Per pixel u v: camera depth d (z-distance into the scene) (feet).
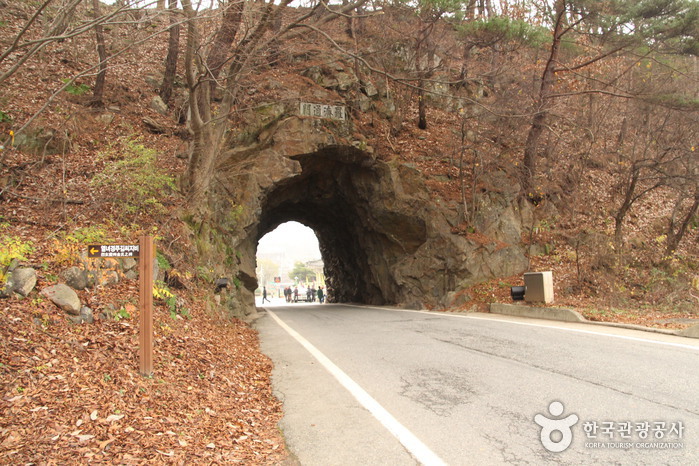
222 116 42.11
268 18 34.30
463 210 63.98
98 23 21.01
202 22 36.47
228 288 49.19
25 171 38.47
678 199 67.36
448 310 56.54
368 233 79.41
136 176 38.17
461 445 14.29
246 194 59.62
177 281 33.50
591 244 60.18
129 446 12.90
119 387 16.69
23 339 17.57
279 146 63.57
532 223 63.67
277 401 19.85
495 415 16.87
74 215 35.14
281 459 13.65
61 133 44.60
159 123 57.52
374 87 74.23
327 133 66.49
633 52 63.82
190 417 16.16
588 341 29.73
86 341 19.45
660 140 68.85
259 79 64.75
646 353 25.44
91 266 25.00
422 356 27.68
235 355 27.37
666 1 51.44
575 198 66.13
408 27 68.64
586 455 13.32
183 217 42.39
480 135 69.82
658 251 62.95
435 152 73.00
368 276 84.79
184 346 24.04
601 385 19.84
